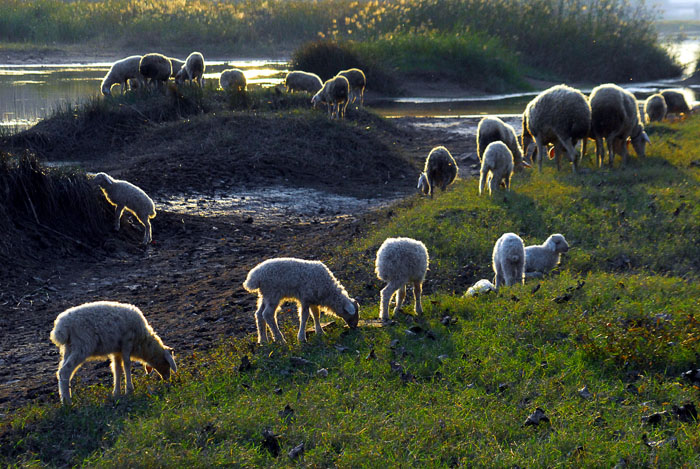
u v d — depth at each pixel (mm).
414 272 16641
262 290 15125
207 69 94562
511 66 91562
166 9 128125
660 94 55281
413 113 66812
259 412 11742
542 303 16531
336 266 22062
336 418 11594
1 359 16281
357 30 108250
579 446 10406
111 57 107812
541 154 35000
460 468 10086
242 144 41562
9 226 24500
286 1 143875
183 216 30234
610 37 102188
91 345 12531
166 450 10453
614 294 17266
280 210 32594
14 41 114812
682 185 30078
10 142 42906
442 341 14844
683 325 14609
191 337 16969
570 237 23969
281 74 88062
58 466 10727
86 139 44750
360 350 14648
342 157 42219
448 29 100625
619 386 12422
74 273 23562
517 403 12070
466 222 25484
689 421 11180
